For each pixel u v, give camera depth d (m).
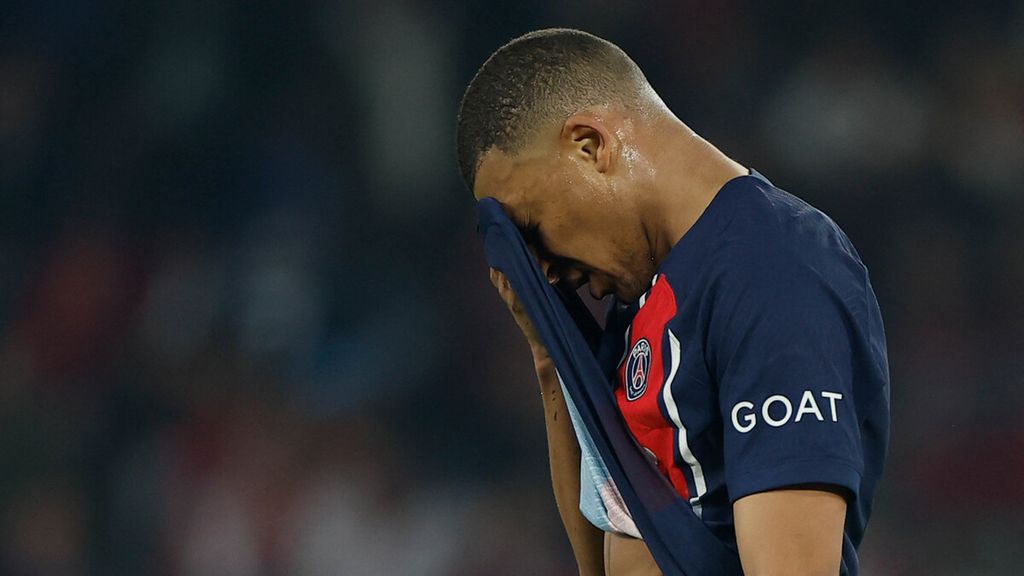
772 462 6.50
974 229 27.61
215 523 24.06
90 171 29.89
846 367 6.73
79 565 24.69
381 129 29.30
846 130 28.41
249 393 25.61
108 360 27.20
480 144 7.63
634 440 7.29
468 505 23.70
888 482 24.20
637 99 7.55
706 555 7.02
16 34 31.03
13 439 25.69
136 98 30.50
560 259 7.71
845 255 7.08
